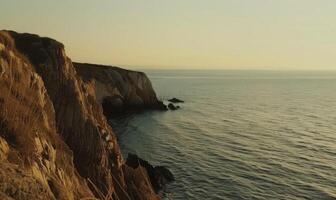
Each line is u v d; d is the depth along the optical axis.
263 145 58.50
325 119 89.50
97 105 36.53
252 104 118.44
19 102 16.67
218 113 95.06
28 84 20.11
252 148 56.19
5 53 19.11
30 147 13.67
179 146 56.34
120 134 64.56
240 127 74.88
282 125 78.94
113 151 28.59
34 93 20.11
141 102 96.75
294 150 55.66
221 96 144.88
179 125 75.06
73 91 26.83
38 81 21.78
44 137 16.92
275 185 39.84
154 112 92.94
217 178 41.31
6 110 13.95
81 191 17.70
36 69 26.50
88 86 41.84
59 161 18.00
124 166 29.72
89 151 24.19
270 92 171.38
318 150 56.12
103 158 24.62
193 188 38.09
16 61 19.95
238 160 48.94
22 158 11.95
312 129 74.75
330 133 70.62
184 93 154.75
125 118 82.06
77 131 24.67
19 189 7.54
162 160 48.22
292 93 168.00
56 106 25.30
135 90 96.44
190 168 44.75
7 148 11.75
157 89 174.00
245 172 43.88
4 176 7.66
